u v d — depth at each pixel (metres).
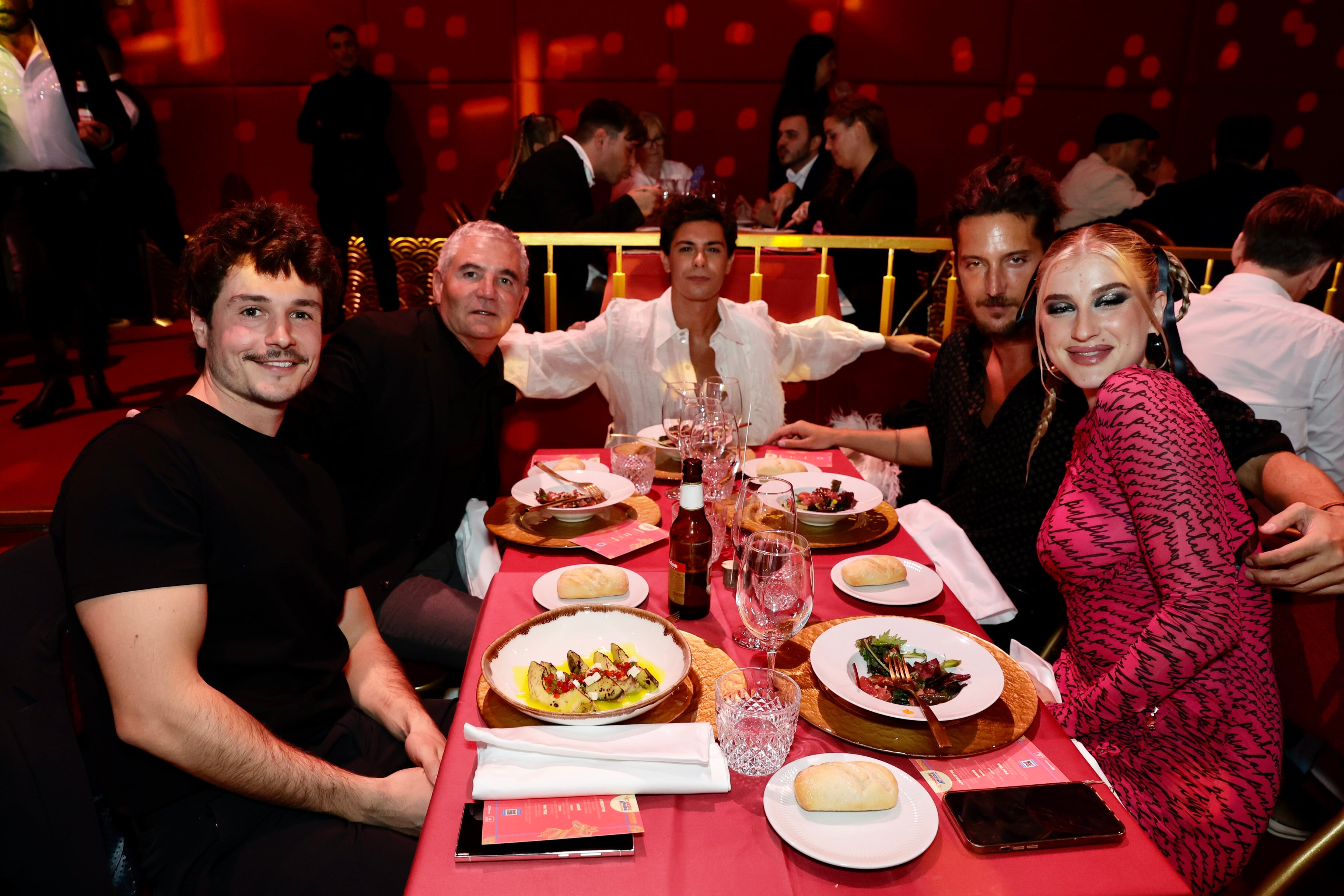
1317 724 1.47
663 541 1.50
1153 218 4.25
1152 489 1.10
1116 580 1.25
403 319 1.90
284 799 1.13
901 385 2.76
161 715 1.06
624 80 5.76
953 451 1.92
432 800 0.87
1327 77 5.92
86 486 1.08
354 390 1.82
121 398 4.20
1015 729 0.97
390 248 5.66
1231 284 2.21
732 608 1.27
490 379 1.98
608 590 1.27
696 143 5.88
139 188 4.88
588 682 1.01
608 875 0.77
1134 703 1.12
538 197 3.66
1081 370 1.27
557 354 2.44
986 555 1.80
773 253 2.84
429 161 5.85
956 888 0.75
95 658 1.11
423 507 1.88
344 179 5.22
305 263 1.24
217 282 1.20
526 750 0.90
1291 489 1.30
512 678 1.04
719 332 2.45
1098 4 5.75
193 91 5.72
